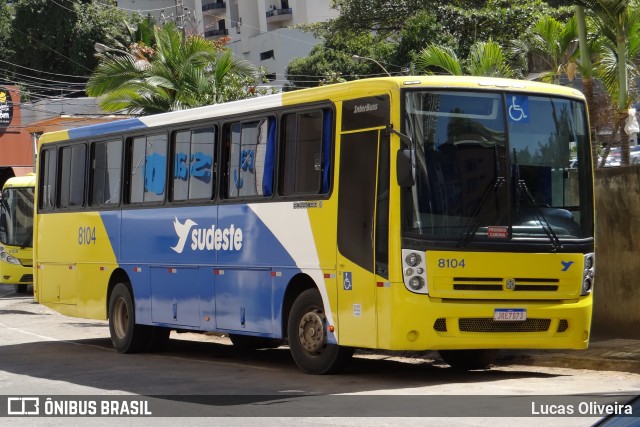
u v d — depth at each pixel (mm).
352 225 14977
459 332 14352
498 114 14844
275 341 22312
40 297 24141
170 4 106062
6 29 79938
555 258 14844
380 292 14406
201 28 108375
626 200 18047
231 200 17781
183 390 14891
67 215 23047
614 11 21047
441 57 24406
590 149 15500
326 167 15586
